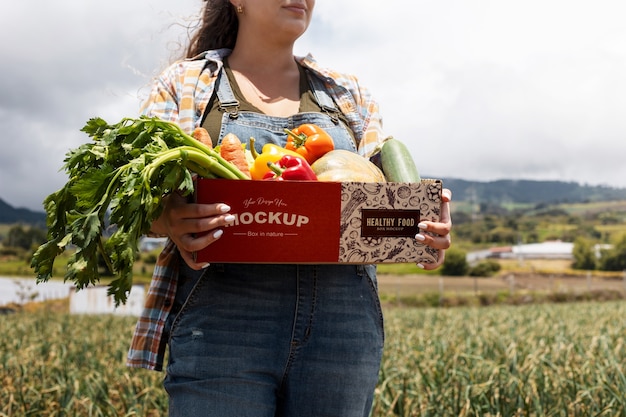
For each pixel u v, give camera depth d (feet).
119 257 6.14
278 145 7.94
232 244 6.79
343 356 7.57
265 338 7.36
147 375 19.65
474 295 167.94
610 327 35.04
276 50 8.39
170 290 7.83
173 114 8.10
